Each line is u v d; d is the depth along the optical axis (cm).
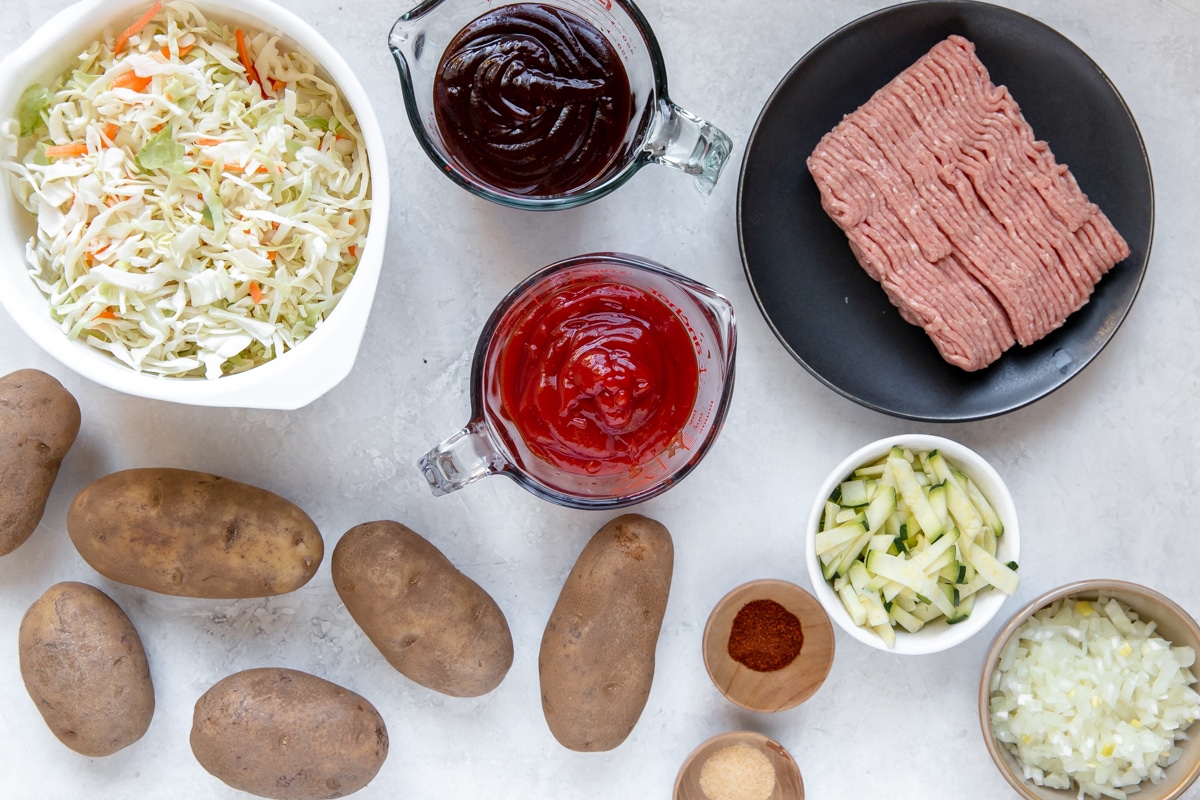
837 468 70
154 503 70
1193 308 75
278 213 65
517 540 75
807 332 73
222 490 71
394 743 76
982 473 71
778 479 75
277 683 71
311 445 75
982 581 71
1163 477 75
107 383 63
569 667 71
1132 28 74
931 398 73
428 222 74
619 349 68
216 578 71
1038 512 76
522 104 67
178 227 64
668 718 76
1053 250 71
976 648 76
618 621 71
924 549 71
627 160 68
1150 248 72
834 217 71
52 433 70
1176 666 72
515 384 69
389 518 75
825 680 76
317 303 66
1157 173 75
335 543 75
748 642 73
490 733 76
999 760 71
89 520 70
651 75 67
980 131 71
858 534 71
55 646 70
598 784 76
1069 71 72
